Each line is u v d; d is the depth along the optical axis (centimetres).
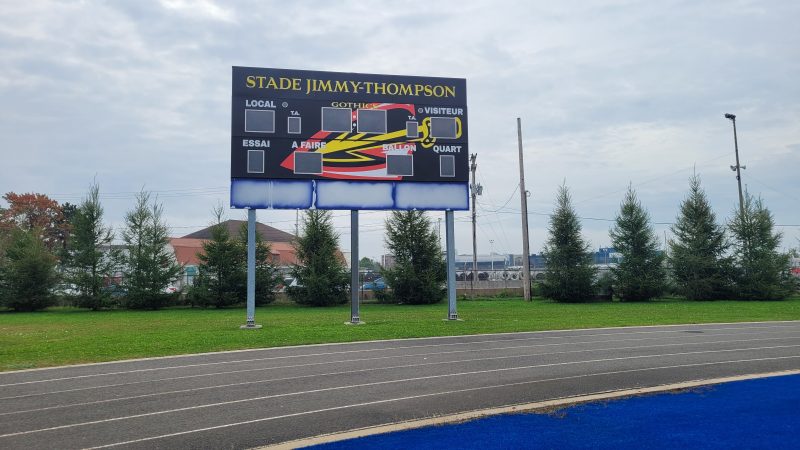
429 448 672
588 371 1183
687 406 864
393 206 2364
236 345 1666
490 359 1359
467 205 2431
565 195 4369
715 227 4350
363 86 2372
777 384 1027
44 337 1920
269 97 2295
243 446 699
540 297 4691
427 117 2416
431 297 4244
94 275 4038
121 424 807
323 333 1941
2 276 3894
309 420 820
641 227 4359
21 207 6862
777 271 4191
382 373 1195
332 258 4288
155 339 1806
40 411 888
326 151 2319
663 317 2545
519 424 771
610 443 683
